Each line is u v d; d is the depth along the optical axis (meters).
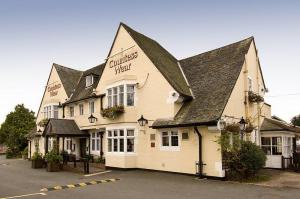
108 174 19.23
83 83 30.78
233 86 17.75
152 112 20.27
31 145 36.78
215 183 14.97
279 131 20.95
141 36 24.39
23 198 12.28
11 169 24.00
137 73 21.80
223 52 21.59
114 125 22.25
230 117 17.59
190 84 20.84
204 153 16.94
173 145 18.92
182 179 16.38
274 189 13.11
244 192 12.50
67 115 29.47
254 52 22.31
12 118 50.16
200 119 16.84
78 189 14.06
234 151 15.83
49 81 33.69
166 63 22.36
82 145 27.91
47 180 17.23
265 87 24.30
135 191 13.21
